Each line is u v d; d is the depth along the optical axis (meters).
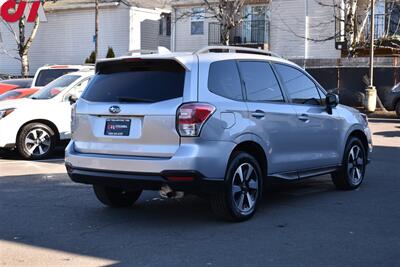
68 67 16.67
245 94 7.32
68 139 13.18
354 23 29.17
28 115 12.66
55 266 5.57
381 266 5.55
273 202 8.46
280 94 7.93
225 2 28.94
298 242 6.34
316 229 6.89
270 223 7.18
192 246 6.19
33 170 11.38
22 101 13.00
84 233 6.73
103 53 39.94
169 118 6.57
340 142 9.00
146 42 40.06
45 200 8.57
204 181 6.56
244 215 7.18
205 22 36.44
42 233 6.74
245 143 7.16
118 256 5.86
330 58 30.50
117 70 7.30
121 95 6.99
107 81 7.27
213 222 7.22
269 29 34.66
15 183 9.95
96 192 7.90
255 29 35.25
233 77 7.26
